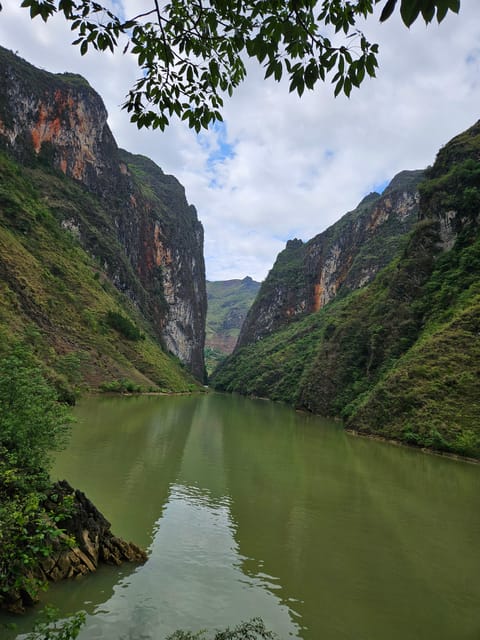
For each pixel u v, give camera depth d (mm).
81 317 65312
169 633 7098
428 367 37156
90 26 3844
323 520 14203
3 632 6602
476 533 13867
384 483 19984
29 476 9297
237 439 30516
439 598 9422
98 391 52281
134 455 20859
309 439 33812
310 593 9188
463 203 53312
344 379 60906
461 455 28906
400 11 2238
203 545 11227
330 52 3572
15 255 58500
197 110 4797
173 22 4215
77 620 5758
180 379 91125
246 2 4109
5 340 30594
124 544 9852
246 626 7242
